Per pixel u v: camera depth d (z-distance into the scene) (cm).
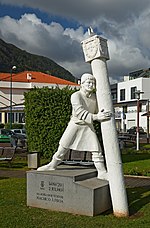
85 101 699
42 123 1555
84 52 688
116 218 618
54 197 671
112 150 636
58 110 1542
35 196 696
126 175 1202
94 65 671
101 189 651
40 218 615
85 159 1080
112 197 641
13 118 5428
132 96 6475
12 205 713
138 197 805
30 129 1595
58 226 570
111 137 639
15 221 597
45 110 1554
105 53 664
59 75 15250
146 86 6200
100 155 724
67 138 717
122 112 5234
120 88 6938
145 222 594
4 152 1453
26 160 1638
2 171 1313
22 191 866
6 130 3191
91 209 629
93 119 678
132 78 7338
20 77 6831
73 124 713
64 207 659
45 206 683
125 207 634
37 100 1569
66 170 736
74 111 700
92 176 721
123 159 1698
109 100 653
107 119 644
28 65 15875
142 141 3491
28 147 1645
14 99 6438
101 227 567
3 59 14488
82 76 701
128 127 6191
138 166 1423
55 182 670
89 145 718
